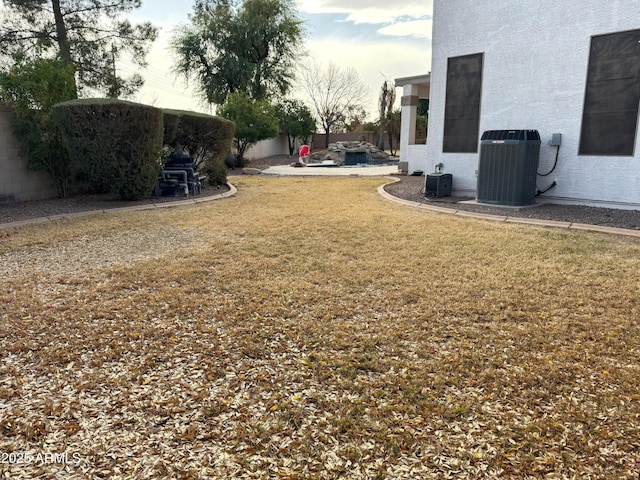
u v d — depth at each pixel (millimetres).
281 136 31266
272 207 8711
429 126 10352
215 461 1965
